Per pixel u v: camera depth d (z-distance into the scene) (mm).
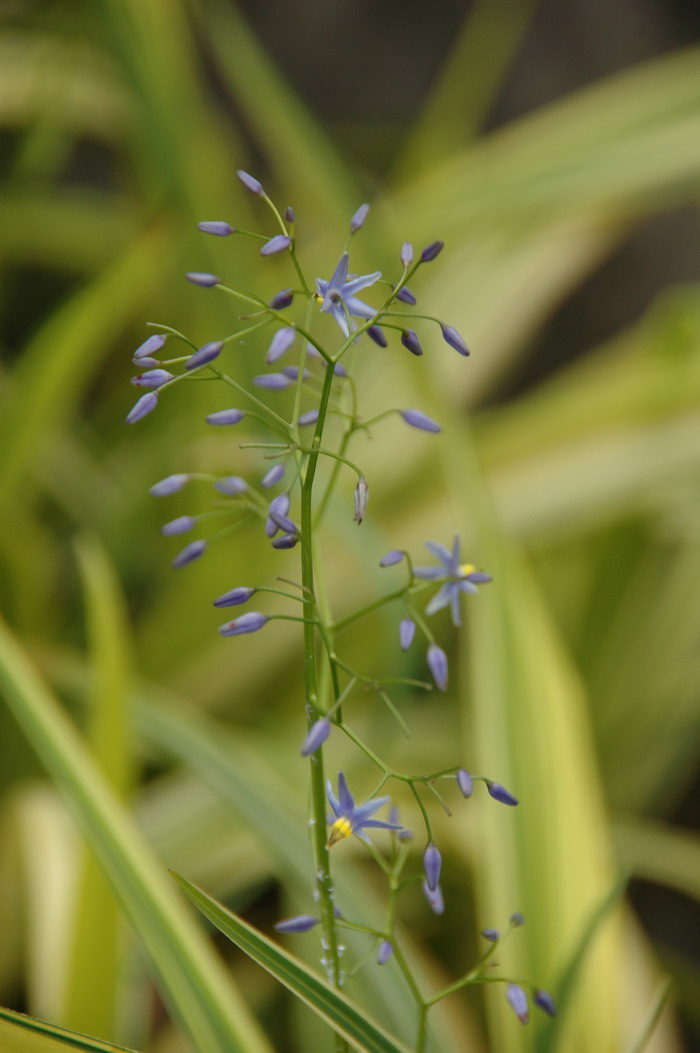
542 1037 917
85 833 908
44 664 1367
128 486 1514
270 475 833
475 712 1034
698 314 1604
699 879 1275
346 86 2756
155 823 1187
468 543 1353
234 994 896
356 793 1265
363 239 1422
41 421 1379
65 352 1335
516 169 1601
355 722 1353
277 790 1058
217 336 1397
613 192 1573
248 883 1145
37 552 1512
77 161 2676
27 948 1121
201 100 1621
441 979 1137
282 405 1389
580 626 1565
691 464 1401
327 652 840
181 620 1418
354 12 2717
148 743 1292
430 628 1495
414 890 1287
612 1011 962
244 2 2721
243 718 1404
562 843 1000
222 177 1570
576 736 1029
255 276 1532
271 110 1500
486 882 990
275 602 1402
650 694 1491
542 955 973
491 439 1462
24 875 1127
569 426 1455
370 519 1114
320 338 1568
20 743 1315
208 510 1418
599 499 1401
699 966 1683
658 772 1476
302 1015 1145
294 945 1144
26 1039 838
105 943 978
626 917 1101
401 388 1509
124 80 1442
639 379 1460
